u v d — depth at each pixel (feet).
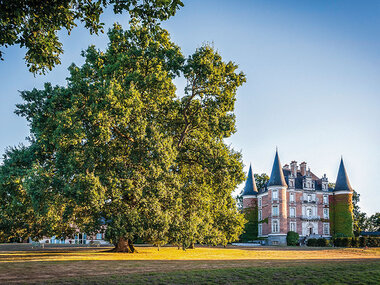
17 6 38.29
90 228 77.30
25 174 76.43
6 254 77.00
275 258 77.41
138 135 73.61
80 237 220.64
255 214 256.73
